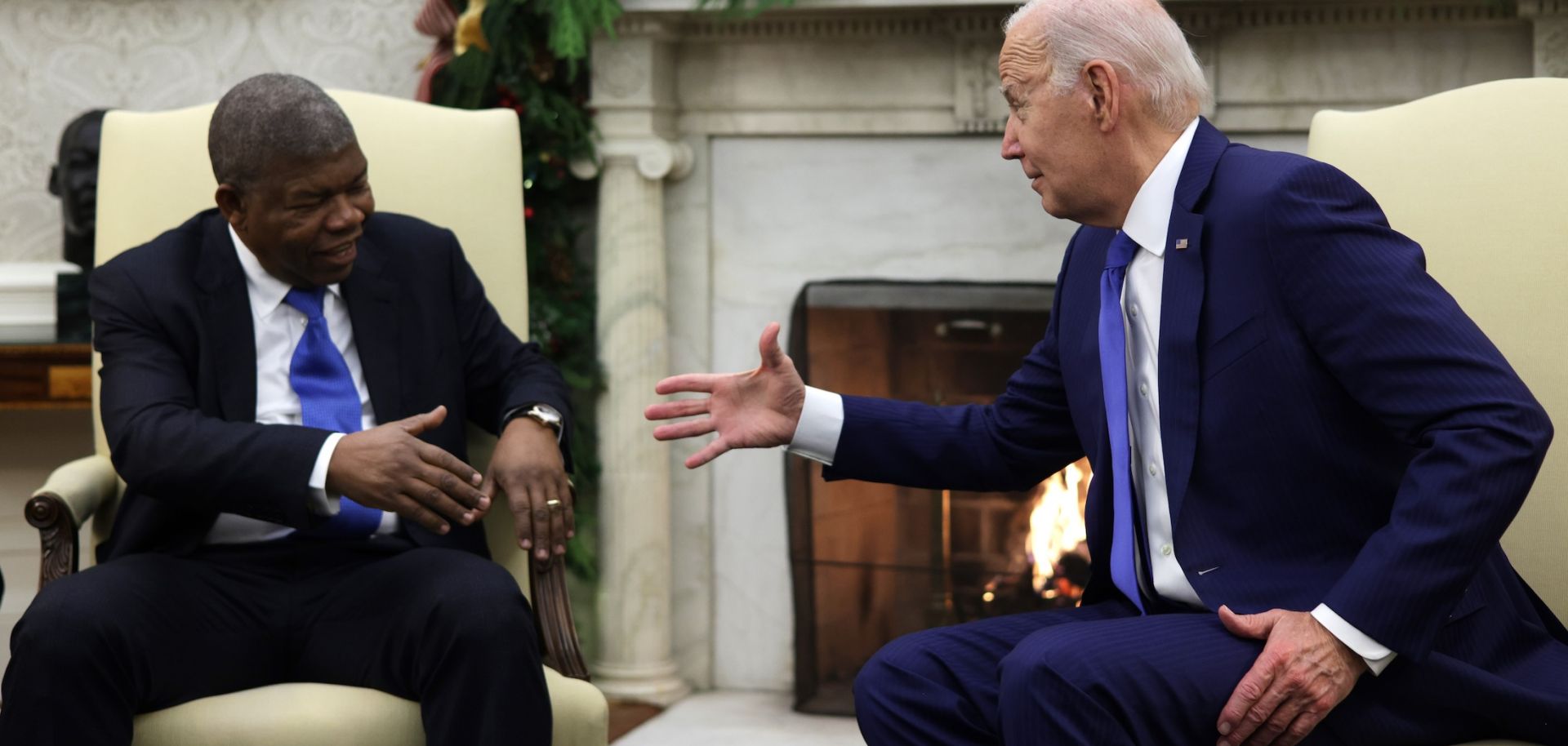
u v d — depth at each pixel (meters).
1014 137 1.71
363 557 2.02
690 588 3.38
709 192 3.29
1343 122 2.02
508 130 2.32
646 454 3.26
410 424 1.88
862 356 3.22
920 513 3.21
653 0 3.07
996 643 1.75
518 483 1.96
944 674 1.72
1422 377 1.49
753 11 3.03
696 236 3.29
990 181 3.14
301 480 1.83
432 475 1.84
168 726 1.78
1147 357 1.69
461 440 2.13
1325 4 2.89
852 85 3.16
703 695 3.34
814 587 3.26
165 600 1.86
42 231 3.38
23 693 1.73
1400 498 1.48
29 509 2.00
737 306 3.29
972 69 3.08
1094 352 1.73
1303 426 1.57
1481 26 2.86
